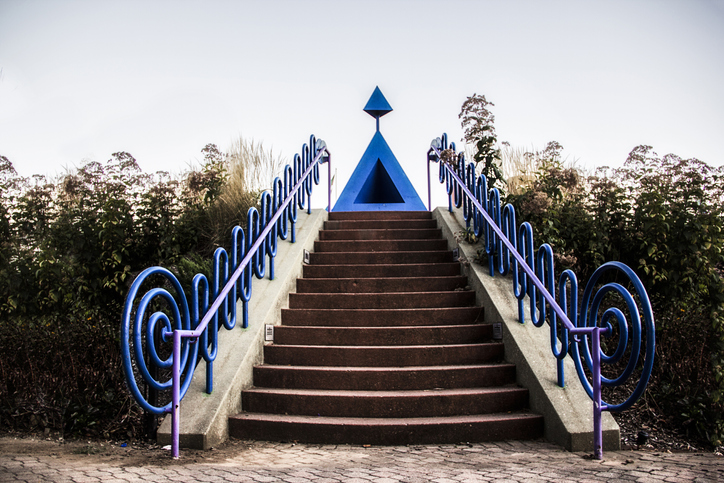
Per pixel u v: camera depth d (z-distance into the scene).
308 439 3.75
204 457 3.32
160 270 3.40
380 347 4.57
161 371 4.48
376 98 9.31
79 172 6.72
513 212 5.08
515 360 4.41
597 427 3.27
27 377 4.27
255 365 4.50
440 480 2.75
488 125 7.07
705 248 5.39
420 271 6.08
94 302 5.99
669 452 3.58
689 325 4.75
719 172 5.60
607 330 3.35
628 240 5.84
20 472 2.90
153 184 6.79
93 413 4.04
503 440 3.77
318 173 7.79
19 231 6.43
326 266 6.11
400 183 8.85
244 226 6.64
